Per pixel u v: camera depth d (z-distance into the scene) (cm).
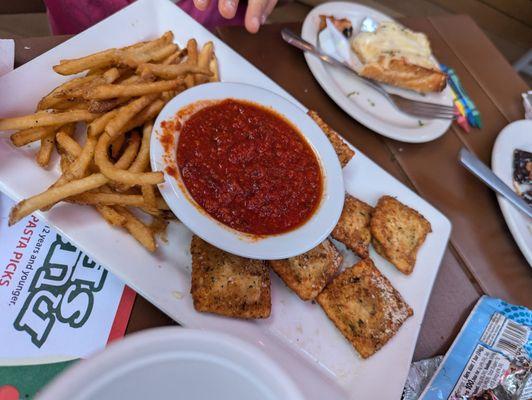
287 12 74
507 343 29
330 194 28
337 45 41
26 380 20
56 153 26
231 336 11
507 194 36
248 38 39
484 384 27
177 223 27
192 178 25
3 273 23
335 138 32
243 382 11
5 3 40
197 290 24
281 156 28
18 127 23
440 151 39
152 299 23
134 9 32
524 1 84
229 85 29
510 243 36
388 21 45
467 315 31
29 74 27
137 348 10
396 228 31
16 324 21
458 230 35
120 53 27
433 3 87
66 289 23
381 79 41
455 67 47
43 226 24
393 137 36
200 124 27
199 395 11
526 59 82
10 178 23
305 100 37
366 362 26
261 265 26
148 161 25
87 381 9
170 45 31
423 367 28
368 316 27
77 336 22
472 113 43
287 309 27
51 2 40
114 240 24
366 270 28
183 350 11
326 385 24
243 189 26
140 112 26
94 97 24
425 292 30
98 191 24
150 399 11
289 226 26
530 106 45
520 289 33
